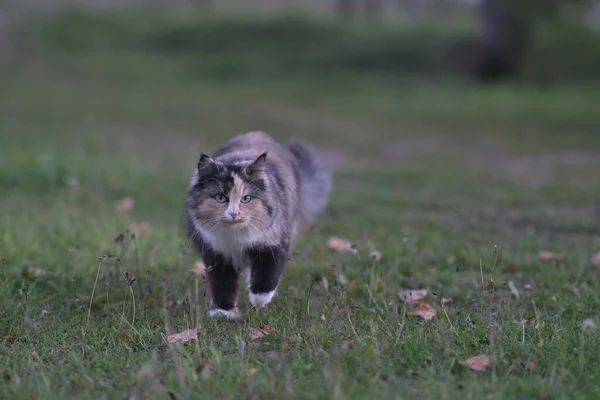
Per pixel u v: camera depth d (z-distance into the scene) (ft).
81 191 36.94
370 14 183.73
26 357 16.10
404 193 41.68
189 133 72.08
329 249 23.95
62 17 142.92
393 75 114.93
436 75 115.44
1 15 143.84
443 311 19.30
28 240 26.00
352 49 124.88
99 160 44.32
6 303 19.89
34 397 13.76
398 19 166.61
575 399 13.35
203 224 18.65
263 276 19.19
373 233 30.07
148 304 20.13
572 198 40.01
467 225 32.58
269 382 14.03
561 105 85.81
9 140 60.95
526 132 72.13
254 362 15.62
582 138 68.69
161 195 37.86
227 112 84.38
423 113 82.94
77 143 59.93
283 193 19.67
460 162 57.26
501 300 20.48
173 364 15.33
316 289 21.50
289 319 18.37
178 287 21.34
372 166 54.13
